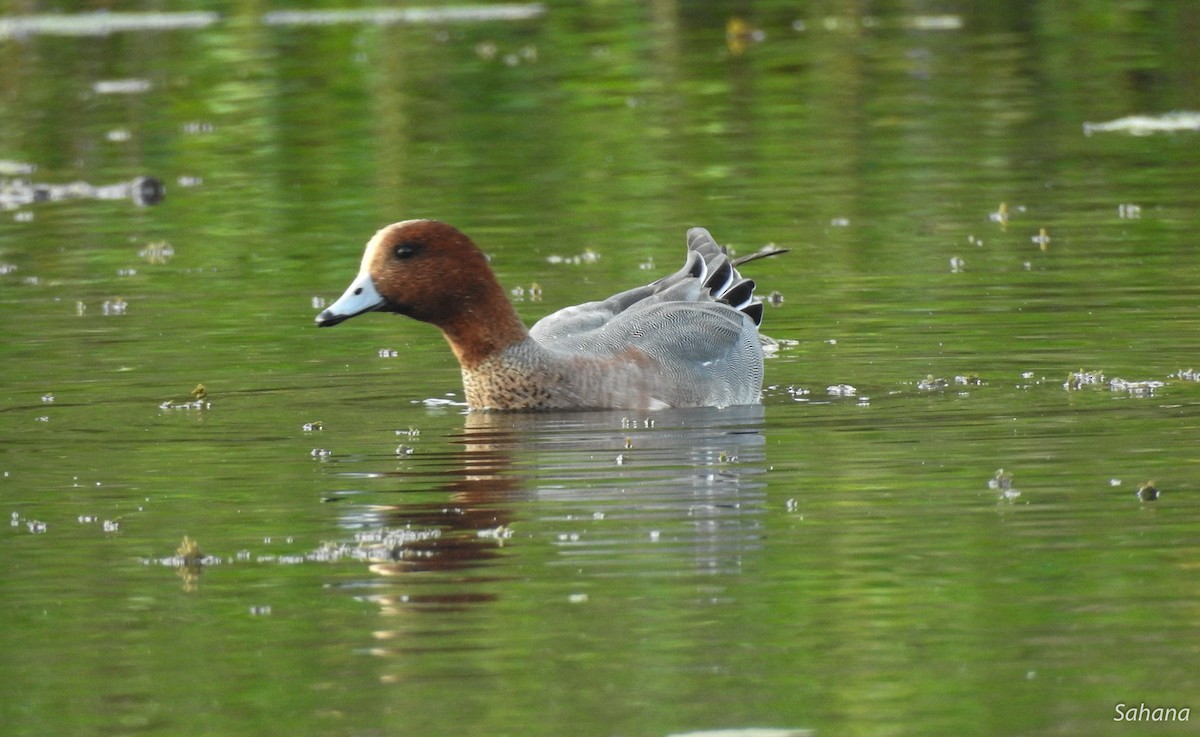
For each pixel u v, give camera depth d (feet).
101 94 102.73
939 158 82.48
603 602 31.94
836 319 56.03
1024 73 101.71
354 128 93.30
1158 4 118.83
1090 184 76.18
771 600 31.81
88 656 30.25
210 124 95.35
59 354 53.62
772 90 99.55
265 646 30.42
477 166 83.92
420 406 47.57
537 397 46.85
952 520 35.88
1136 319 54.29
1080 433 42.19
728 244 67.67
